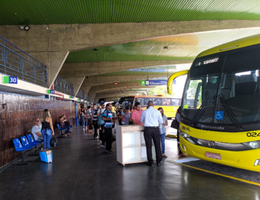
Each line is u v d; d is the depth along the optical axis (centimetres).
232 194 436
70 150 995
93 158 808
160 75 3816
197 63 648
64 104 2077
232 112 508
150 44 1967
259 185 483
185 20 1438
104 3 1150
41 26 1428
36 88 1204
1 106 695
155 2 1165
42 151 763
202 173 579
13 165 723
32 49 1420
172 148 935
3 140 698
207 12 1320
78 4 1149
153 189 472
